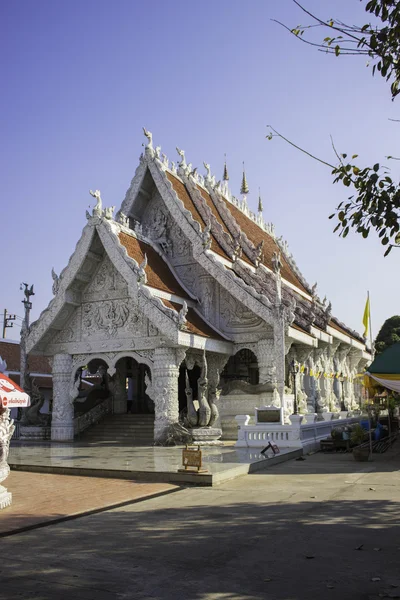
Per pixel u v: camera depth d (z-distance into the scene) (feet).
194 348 81.51
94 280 87.45
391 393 110.73
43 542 28.58
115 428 93.15
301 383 104.73
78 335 87.40
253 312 86.53
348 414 110.42
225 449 68.80
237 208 128.98
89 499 39.32
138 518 33.81
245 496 40.47
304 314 102.32
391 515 33.27
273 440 69.51
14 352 135.85
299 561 24.62
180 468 49.80
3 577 23.08
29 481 48.47
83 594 20.98
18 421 96.32
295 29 24.11
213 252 90.48
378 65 25.70
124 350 82.69
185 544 27.66
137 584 22.02
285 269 138.00
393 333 197.47
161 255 95.45
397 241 27.27
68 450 70.69
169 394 77.87
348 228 26.58
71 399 87.45
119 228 86.63
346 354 140.56
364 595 20.51
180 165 105.29
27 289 93.91
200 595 20.79
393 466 56.59
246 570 23.56
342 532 29.35
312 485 44.68
